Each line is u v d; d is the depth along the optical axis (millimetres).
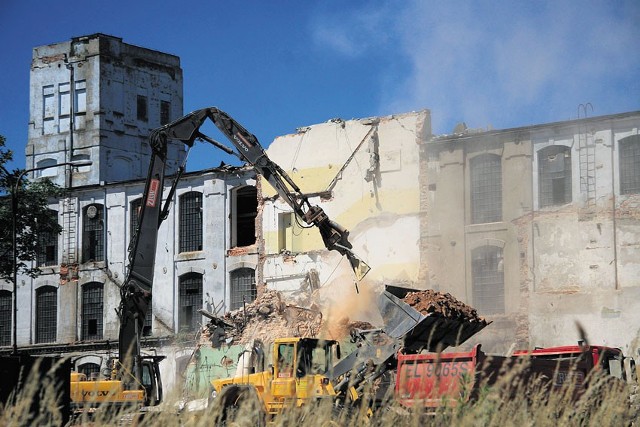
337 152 46469
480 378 17844
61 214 53750
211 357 42656
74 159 63156
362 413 12320
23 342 53625
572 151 40719
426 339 22609
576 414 11500
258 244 48031
